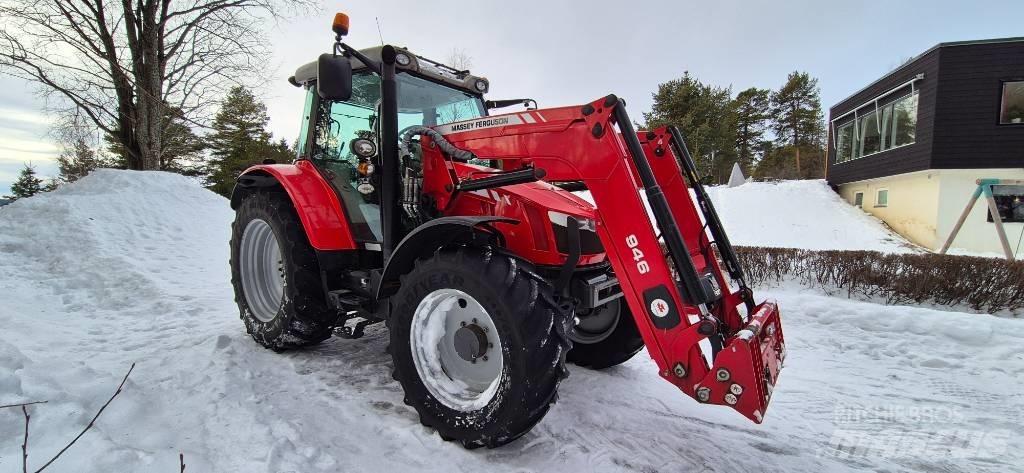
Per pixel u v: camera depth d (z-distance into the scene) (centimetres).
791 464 217
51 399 213
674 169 258
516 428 203
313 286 310
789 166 3206
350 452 208
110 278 521
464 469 200
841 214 1445
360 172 281
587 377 311
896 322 421
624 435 235
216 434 213
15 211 689
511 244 254
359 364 312
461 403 219
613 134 208
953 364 349
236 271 358
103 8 1177
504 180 240
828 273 611
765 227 1377
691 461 215
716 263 248
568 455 213
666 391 290
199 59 1300
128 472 172
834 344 393
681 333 197
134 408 227
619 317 307
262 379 284
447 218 218
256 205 340
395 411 249
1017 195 1127
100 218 705
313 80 328
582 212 255
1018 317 504
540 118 227
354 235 304
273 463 189
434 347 235
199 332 375
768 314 222
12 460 169
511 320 200
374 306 274
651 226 202
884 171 1354
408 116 317
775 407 279
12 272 538
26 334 343
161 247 688
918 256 580
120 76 1184
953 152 1146
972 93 1125
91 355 313
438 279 222
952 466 221
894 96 1329
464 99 354
